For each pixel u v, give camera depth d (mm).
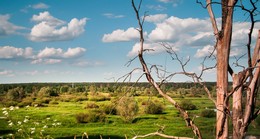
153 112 47156
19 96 84000
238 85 3156
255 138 21328
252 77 3377
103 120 41094
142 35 3430
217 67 3396
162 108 48438
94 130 36469
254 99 3340
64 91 124562
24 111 47188
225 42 3336
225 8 3363
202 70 3557
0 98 80438
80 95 102812
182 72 3574
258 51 3477
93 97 79750
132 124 40156
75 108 60500
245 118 3332
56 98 87938
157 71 3598
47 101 75500
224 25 3357
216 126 3350
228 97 3207
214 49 3430
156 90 3686
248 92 3373
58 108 60281
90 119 42031
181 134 31156
